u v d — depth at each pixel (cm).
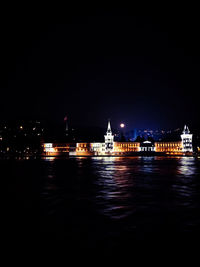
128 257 974
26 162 8762
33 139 17200
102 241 1137
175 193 2416
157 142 18812
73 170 5281
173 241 1131
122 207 1808
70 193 2438
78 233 1245
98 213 1636
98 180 3528
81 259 960
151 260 949
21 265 916
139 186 2911
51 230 1298
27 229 1312
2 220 1488
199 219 1477
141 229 1298
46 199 2131
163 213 1625
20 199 2130
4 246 1088
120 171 5031
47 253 1016
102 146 18138
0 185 3058
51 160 10488
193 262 931
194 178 3744
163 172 4756
